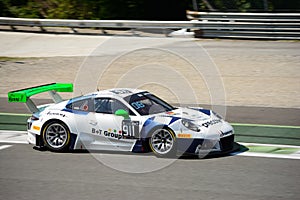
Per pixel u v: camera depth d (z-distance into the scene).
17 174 15.02
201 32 41.00
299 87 27.14
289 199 12.52
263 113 22.55
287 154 16.48
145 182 14.02
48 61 34.69
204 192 13.12
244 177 14.24
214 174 14.55
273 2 43.81
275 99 25.03
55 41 41.19
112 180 14.27
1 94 27.34
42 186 13.94
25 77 30.67
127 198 12.84
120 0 47.66
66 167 15.59
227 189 13.30
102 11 47.50
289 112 22.62
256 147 17.39
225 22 40.16
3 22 44.78
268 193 12.96
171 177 14.37
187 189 13.38
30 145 18.30
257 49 36.31
